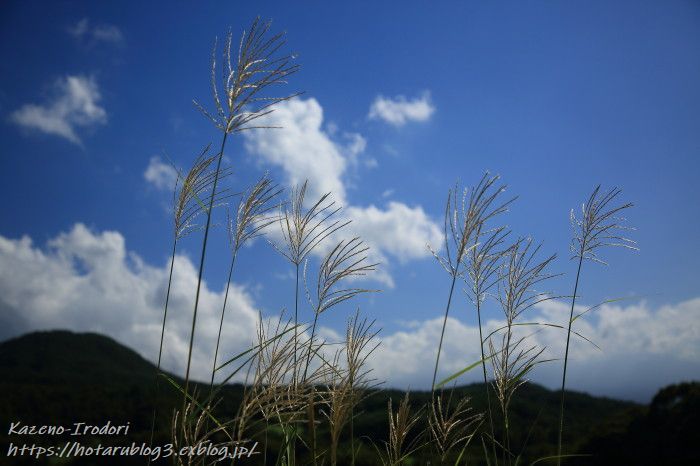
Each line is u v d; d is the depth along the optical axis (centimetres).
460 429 283
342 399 239
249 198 284
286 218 293
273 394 215
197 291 221
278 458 237
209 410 209
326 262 272
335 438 239
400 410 262
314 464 226
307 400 231
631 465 1120
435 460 283
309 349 242
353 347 244
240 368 224
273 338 230
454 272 291
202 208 294
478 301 316
